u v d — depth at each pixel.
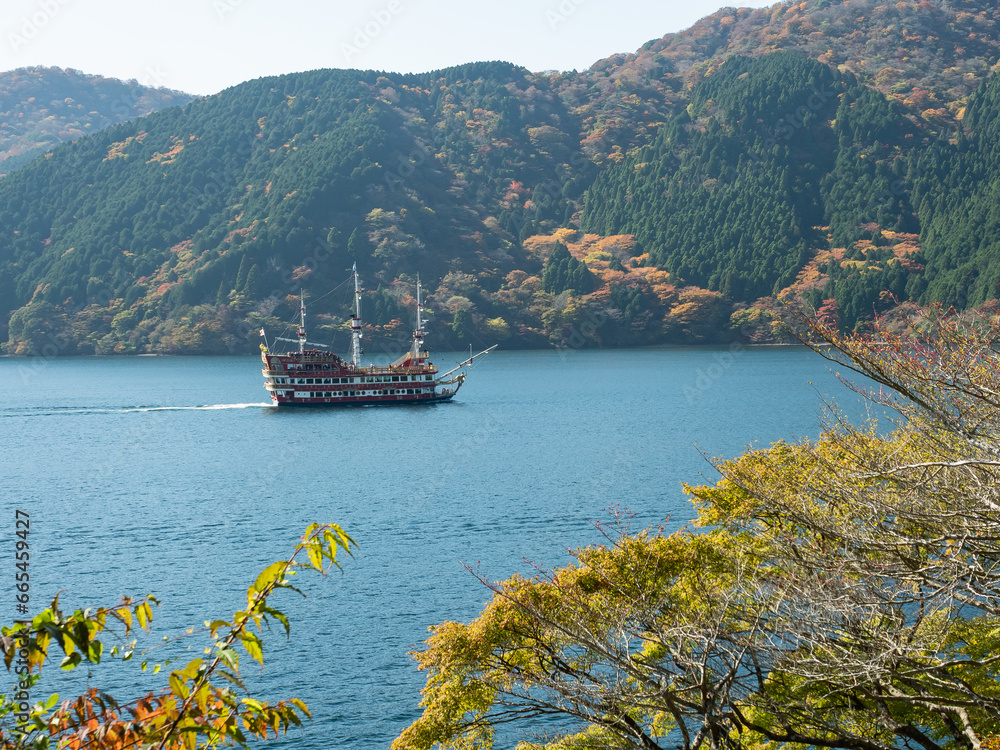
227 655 7.73
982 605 17.28
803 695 20.81
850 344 16.80
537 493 77.44
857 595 17.28
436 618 44.50
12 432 131.88
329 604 46.69
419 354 164.50
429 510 70.94
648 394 171.25
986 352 16.88
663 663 23.44
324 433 127.12
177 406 166.50
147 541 61.97
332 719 34.44
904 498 18.14
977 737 17.08
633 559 22.94
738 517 24.31
